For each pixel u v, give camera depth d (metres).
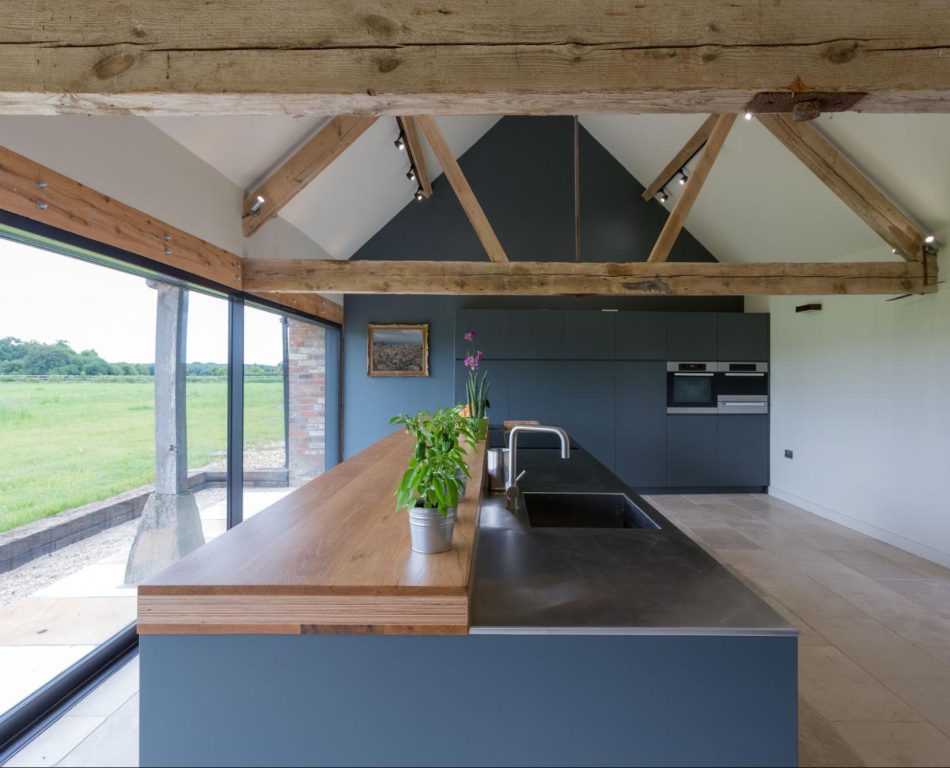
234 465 3.85
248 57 1.28
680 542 1.68
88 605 2.42
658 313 5.93
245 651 1.08
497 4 1.28
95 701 2.18
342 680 1.09
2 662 1.99
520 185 6.50
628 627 1.11
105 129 2.38
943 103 1.32
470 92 1.29
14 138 1.90
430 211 6.44
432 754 1.10
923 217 3.84
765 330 5.96
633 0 1.28
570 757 1.10
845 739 1.98
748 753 1.10
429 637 1.10
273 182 3.81
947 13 1.26
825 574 3.61
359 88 1.28
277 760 1.09
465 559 1.22
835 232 4.62
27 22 1.26
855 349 4.67
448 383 6.51
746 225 5.39
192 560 1.21
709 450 5.96
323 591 1.08
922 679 2.37
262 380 4.67
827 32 1.27
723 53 1.28
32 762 1.83
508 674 1.10
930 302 3.91
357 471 2.18
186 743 1.09
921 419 3.99
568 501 2.44
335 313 6.11
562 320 5.92
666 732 1.10
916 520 4.02
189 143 3.06
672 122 5.15
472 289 4.02
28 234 2.01
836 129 3.71
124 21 1.27
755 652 1.10
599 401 5.92
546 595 1.27
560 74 1.28
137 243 2.61
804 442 5.37
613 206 6.49
